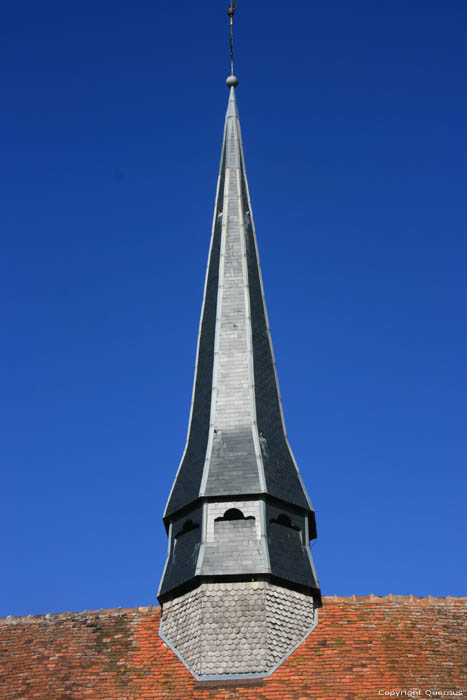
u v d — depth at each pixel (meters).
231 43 52.88
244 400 41.94
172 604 38.75
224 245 46.44
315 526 41.44
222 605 37.22
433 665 36.03
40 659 38.38
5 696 36.56
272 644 36.53
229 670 35.91
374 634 37.72
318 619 38.56
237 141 50.25
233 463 40.06
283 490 40.03
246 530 38.59
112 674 36.97
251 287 45.50
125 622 39.75
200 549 38.25
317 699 34.16
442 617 38.81
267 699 34.47
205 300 46.12
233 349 43.31
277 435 42.03
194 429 42.47
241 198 48.06
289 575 38.03
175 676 36.38
